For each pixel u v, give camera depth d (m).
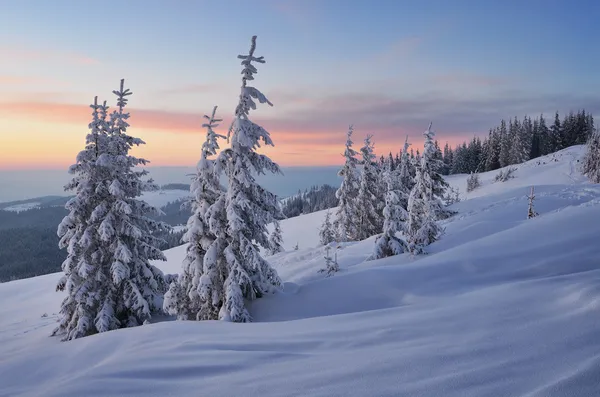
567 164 64.69
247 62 13.12
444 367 4.28
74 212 15.73
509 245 12.54
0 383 5.96
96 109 15.91
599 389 3.49
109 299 15.76
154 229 17.97
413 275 12.07
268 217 13.79
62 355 6.90
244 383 4.43
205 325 7.87
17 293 31.48
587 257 10.44
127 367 5.19
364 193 33.00
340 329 6.46
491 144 95.31
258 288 14.02
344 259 22.89
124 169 16.42
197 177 14.04
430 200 23.70
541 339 4.81
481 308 6.48
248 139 12.98
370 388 3.94
